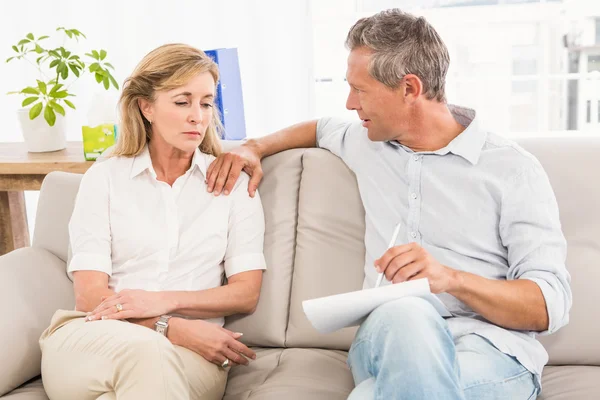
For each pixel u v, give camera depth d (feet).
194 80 5.23
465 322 4.77
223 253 5.58
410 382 3.59
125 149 5.52
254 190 5.68
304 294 5.58
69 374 4.46
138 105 5.45
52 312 5.43
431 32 4.95
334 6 9.42
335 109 9.71
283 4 8.84
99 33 9.41
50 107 7.66
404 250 4.38
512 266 4.79
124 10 9.24
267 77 9.04
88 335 4.53
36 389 4.99
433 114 5.08
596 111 9.45
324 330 4.11
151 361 4.15
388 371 3.67
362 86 5.05
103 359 4.30
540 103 9.53
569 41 9.27
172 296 5.06
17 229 8.21
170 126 5.26
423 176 5.14
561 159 5.47
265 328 5.58
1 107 9.92
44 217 6.12
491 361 4.39
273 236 5.79
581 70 9.36
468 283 4.44
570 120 9.55
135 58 9.36
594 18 9.12
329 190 5.77
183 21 9.12
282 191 5.92
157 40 9.23
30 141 7.86
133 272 5.42
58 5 9.45
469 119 5.26
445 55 5.01
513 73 9.48
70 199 6.07
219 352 4.90
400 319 3.76
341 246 5.64
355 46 5.07
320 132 6.18
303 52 8.91
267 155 6.10
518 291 4.48
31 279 5.51
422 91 4.97
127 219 5.40
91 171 5.54
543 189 4.83
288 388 4.80
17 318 5.11
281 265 5.72
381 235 5.32
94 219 5.37
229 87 7.48
